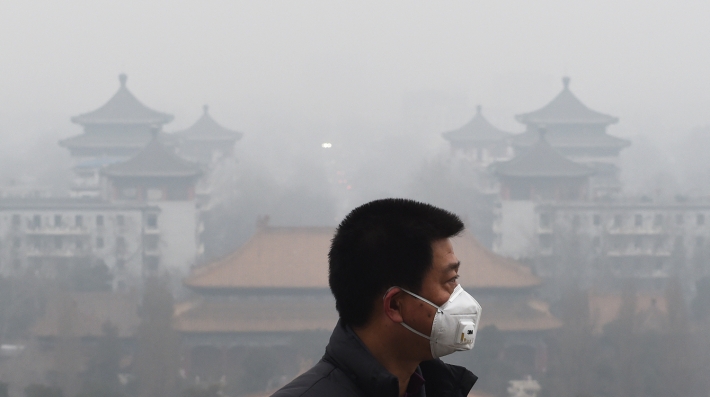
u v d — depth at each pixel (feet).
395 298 12.98
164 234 300.20
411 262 12.86
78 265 268.82
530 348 189.88
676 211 288.10
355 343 12.96
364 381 12.56
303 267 189.06
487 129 528.22
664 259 287.48
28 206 282.15
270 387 167.53
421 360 13.44
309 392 12.43
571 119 434.30
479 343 169.58
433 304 12.91
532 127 461.78
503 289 187.83
